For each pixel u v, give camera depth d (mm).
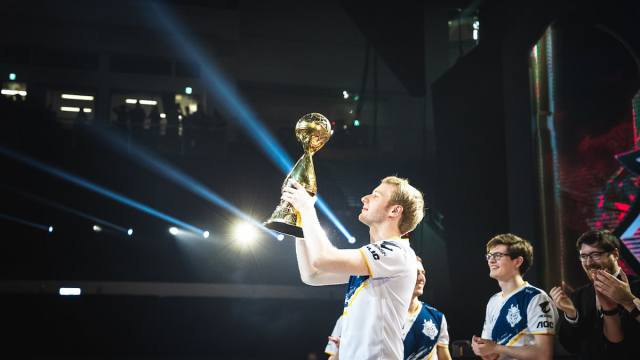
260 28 16156
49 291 10906
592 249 3000
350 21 16469
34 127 11672
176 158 12289
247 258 11641
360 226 11883
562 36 6836
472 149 9023
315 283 2119
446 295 11367
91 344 10703
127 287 11227
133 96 15547
